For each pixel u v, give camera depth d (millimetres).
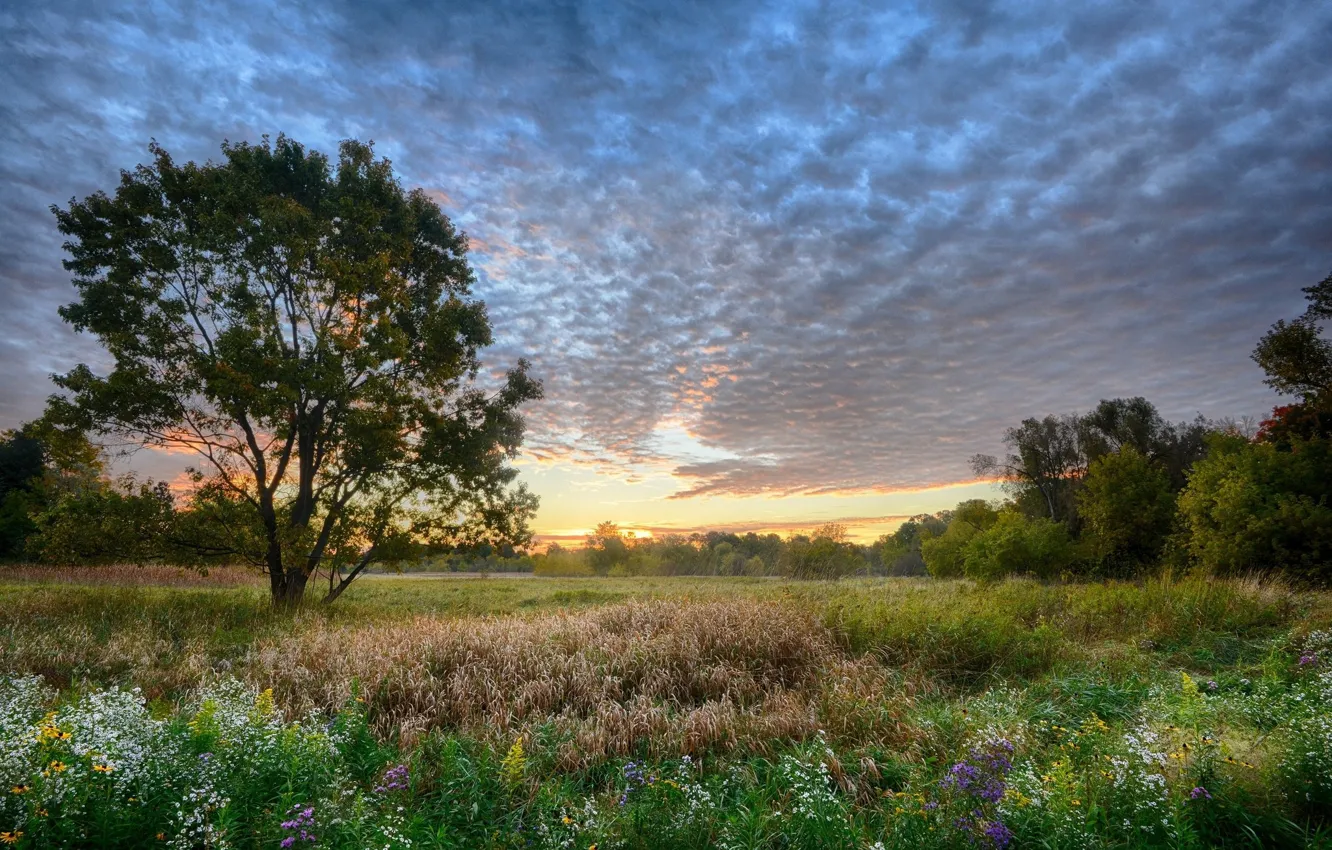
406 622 13250
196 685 8734
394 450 18453
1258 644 9500
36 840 3707
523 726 6852
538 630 10594
